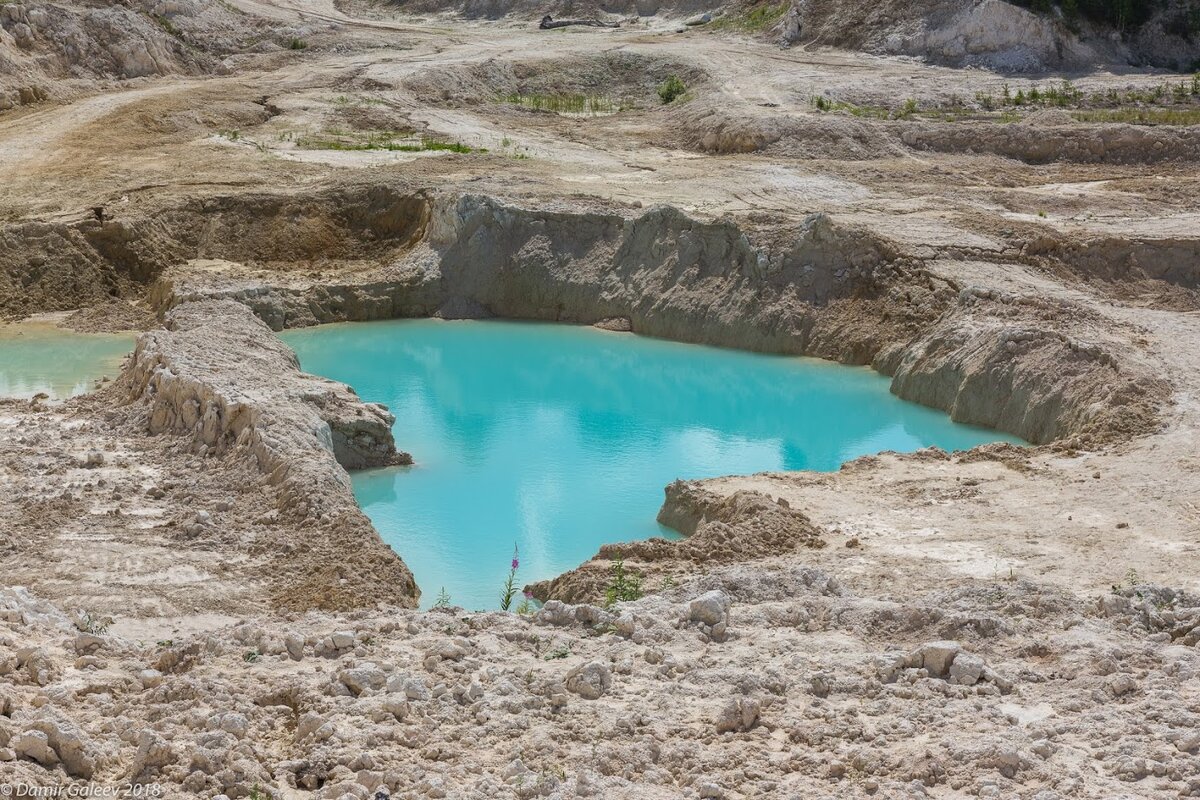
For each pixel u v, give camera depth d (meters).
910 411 31.48
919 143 55.72
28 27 65.44
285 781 9.77
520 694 11.21
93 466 23.47
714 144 56.97
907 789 9.64
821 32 73.88
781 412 31.66
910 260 36.62
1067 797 9.41
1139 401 26.25
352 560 19.05
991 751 9.97
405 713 10.73
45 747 9.52
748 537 19.52
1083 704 11.05
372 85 65.69
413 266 42.41
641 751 10.20
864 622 13.04
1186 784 9.45
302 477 21.31
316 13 84.94
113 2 72.56
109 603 17.12
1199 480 22.22
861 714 10.98
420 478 26.34
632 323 40.06
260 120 59.66
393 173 47.81
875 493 22.48
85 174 48.19
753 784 9.80
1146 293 37.22
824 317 36.88
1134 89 62.50
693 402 32.72
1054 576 17.98
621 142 57.69
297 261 43.91
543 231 42.56
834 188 47.41
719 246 39.41
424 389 34.00
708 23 80.75
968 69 68.56
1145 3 70.94
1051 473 23.22
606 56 72.12
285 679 11.49
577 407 32.38
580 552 22.19
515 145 55.59
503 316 42.25
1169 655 11.84
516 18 85.12
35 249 41.25
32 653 11.68
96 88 64.19
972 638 12.45
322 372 35.50
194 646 12.30
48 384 32.88
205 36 76.25
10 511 20.94
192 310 33.56
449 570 21.27
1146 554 18.89
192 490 22.00
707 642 12.70
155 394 26.69
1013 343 30.12
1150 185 47.94
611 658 12.12
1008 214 43.81
